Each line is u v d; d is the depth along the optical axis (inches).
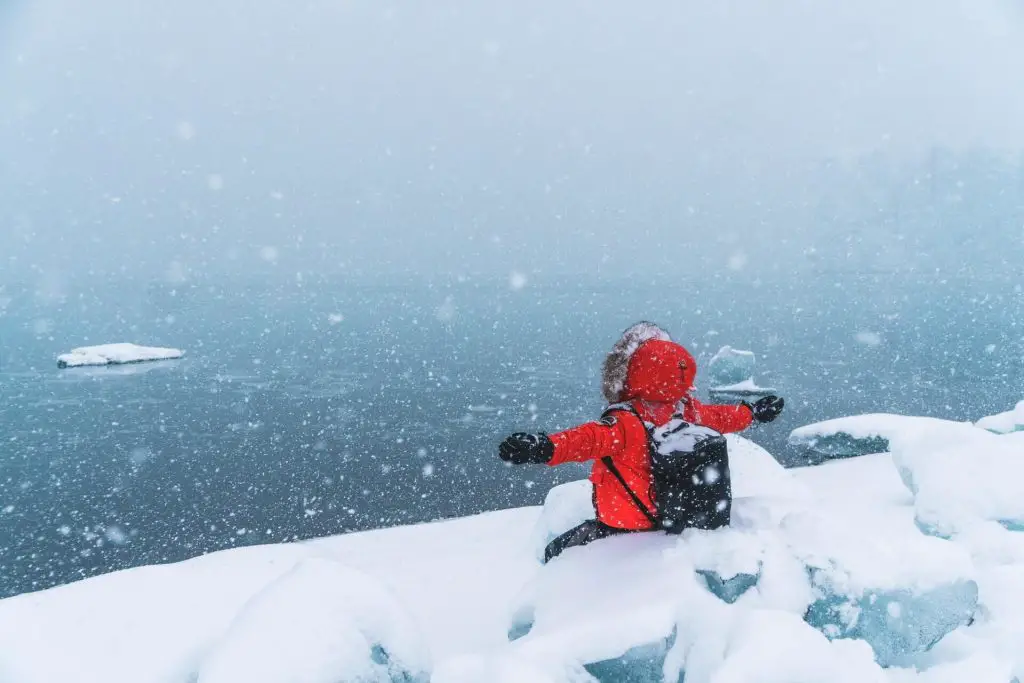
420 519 461.7
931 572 88.4
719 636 76.8
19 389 1139.3
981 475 150.6
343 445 710.5
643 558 87.7
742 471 162.1
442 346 1756.9
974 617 97.9
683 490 88.9
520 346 1727.4
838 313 2618.1
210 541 437.1
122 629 89.8
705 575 85.0
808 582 88.0
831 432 417.4
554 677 73.4
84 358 1480.1
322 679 72.3
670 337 100.4
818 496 202.5
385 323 2674.7
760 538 89.7
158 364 1461.6
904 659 95.6
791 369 1195.3
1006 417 282.4
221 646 75.2
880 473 237.9
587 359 1430.9
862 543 91.7
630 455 90.7
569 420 829.2
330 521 465.7
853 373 1139.3
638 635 76.0
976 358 1309.1
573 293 5438.0
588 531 98.0
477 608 145.8
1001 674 88.0
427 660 82.5
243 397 1040.2
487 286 7391.7
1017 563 126.6
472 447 686.5
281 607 78.4
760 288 5305.1
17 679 81.1
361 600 81.2
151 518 485.1
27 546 435.2
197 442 738.8
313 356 1569.9
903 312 2591.0
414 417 859.4
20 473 617.3
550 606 84.1
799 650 72.7
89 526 470.9
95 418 887.1
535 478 563.8
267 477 586.6
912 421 390.3
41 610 93.9
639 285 6939.0
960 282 4559.5
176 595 99.8
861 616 87.6
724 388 866.1
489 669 73.6
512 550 186.5
